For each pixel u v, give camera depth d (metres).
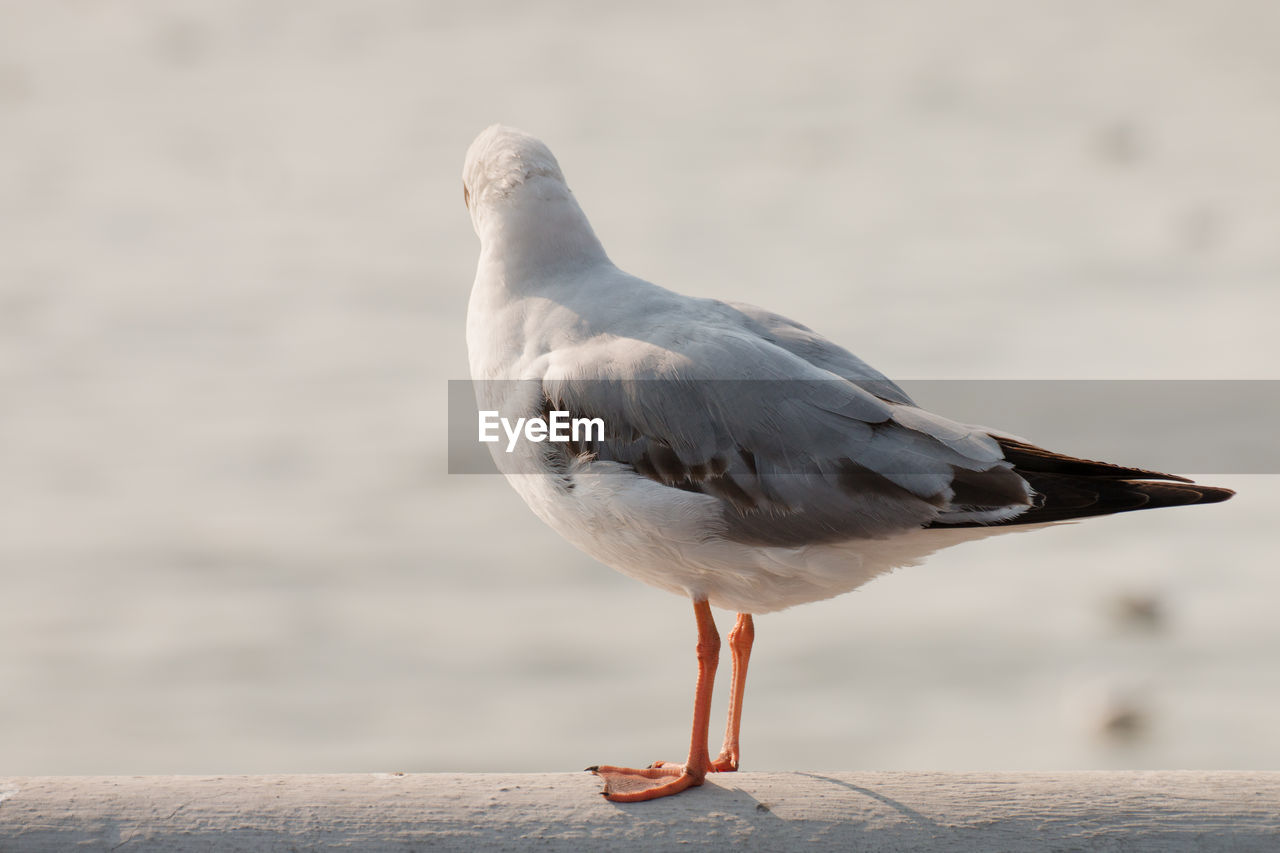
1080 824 4.36
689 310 5.48
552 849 4.32
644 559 5.36
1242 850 4.27
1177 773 4.60
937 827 4.37
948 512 5.01
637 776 4.74
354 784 4.48
